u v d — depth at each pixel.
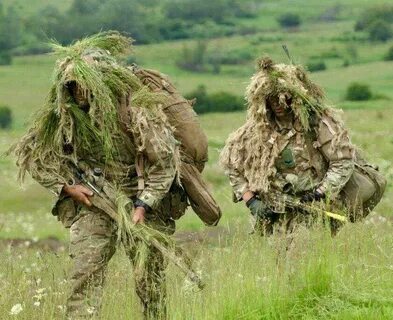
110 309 16.33
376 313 15.41
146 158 16.94
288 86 19.52
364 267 17.03
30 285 18.05
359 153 20.39
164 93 17.09
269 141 19.89
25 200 58.62
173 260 16.38
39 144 16.94
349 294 16.11
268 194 19.95
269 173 19.88
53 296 17.00
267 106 19.94
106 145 16.62
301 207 19.69
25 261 20.94
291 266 16.97
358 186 20.09
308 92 19.92
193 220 38.69
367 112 146.12
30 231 41.84
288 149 19.83
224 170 20.33
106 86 16.59
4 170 71.38
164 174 16.86
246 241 17.92
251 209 19.95
